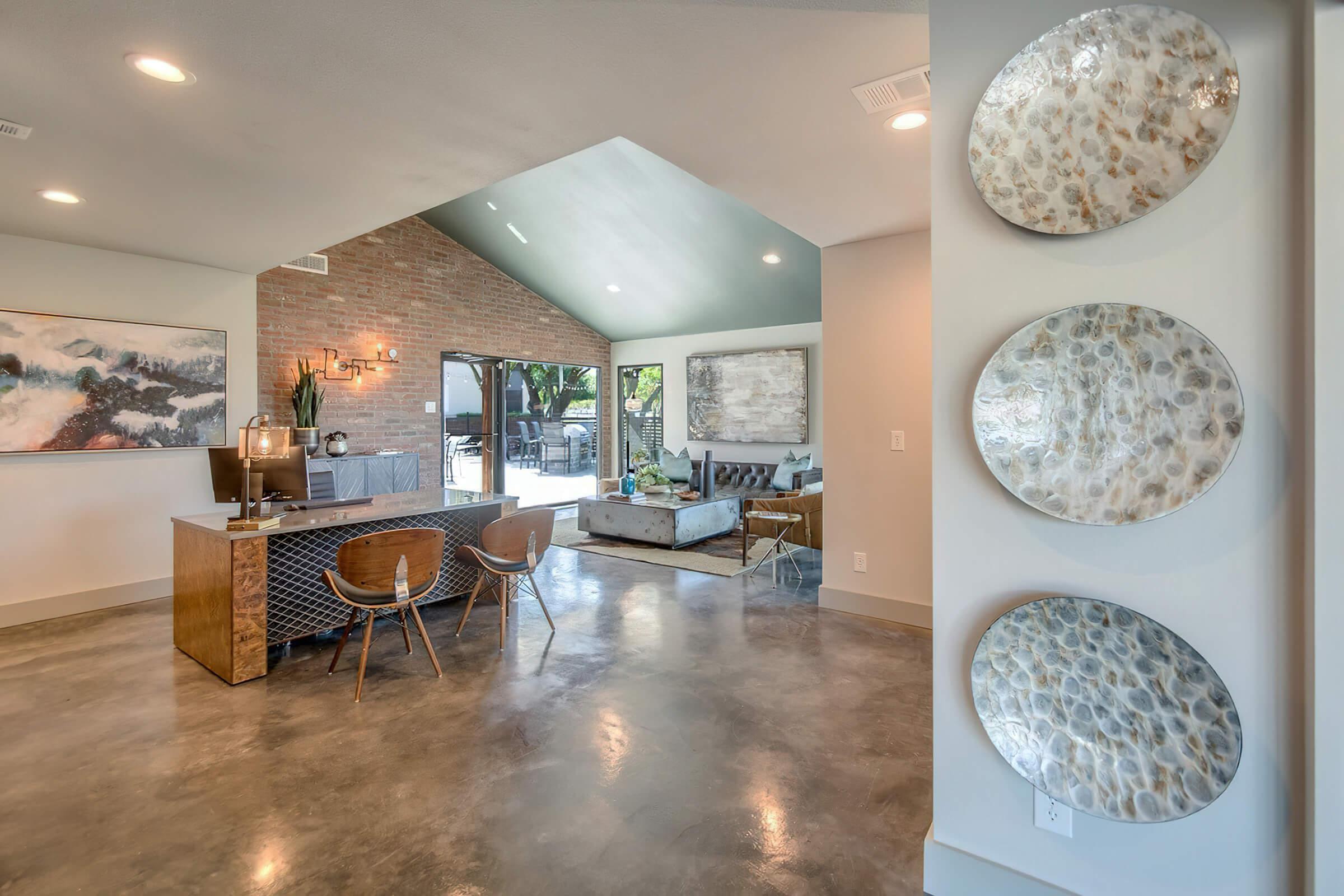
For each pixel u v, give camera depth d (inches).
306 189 120.3
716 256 253.0
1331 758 44.9
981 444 57.1
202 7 67.3
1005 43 57.6
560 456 337.4
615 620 152.9
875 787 83.1
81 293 157.0
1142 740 52.5
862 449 155.4
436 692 112.2
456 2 66.0
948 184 60.4
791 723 100.9
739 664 125.0
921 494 147.1
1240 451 49.1
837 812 77.9
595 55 75.7
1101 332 53.3
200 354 175.9
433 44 74.0
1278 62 47.3
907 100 85.3
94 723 100.2
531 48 74.5
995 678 57.6
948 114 60.2
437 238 274.4
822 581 171.3
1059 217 55.0
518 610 161.6
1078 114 53.9
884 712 104.5
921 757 90.7
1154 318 51.1
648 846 71.7
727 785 83.7
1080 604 54.7
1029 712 56.4
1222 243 49.4
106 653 131.1
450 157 106.0
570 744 94.3
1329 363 44.2
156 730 98.0
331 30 71.3
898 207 127.3
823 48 73.5
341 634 141.6
